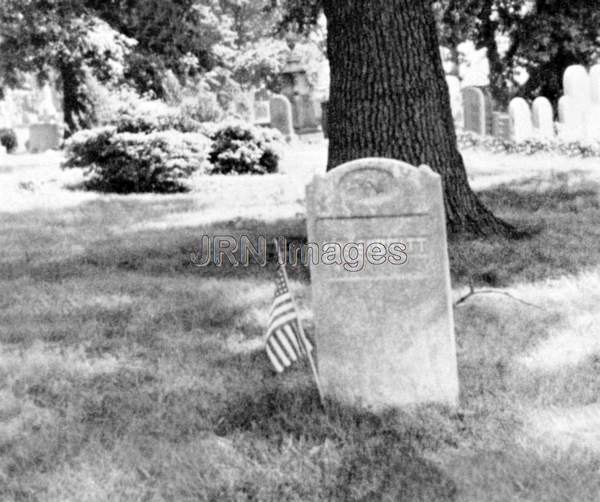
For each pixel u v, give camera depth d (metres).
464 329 5.79
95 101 20.28
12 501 4.29
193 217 10.33
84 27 22.98
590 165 12.91
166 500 4.24
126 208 11.33
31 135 26.20
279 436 4.66
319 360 4.93
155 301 6.80
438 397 4.85
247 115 26.59
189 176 13.24
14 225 10.29
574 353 5.33
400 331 4.83
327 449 4.52
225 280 7.32
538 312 5.98
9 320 6.53
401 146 7.84
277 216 9.94
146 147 12.96
